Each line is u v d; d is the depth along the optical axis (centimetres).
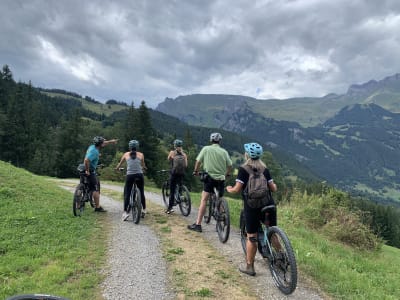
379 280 784
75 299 518
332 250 1086
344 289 623
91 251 741
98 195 1130
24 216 941
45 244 759
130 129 6084
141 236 869
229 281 614
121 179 3822
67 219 984
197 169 900
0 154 6669
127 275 621
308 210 1543
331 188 1675
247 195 608
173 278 615
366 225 1505
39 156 6912
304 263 746
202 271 652
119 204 1361
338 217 1500
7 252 702
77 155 7038
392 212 7000
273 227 589
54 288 547
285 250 570
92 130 9825
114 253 735
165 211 1153
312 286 627
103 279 599
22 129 6950
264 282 619
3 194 1136
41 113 11031
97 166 1145
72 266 643
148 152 5969
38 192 1277
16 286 546
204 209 909
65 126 7762
